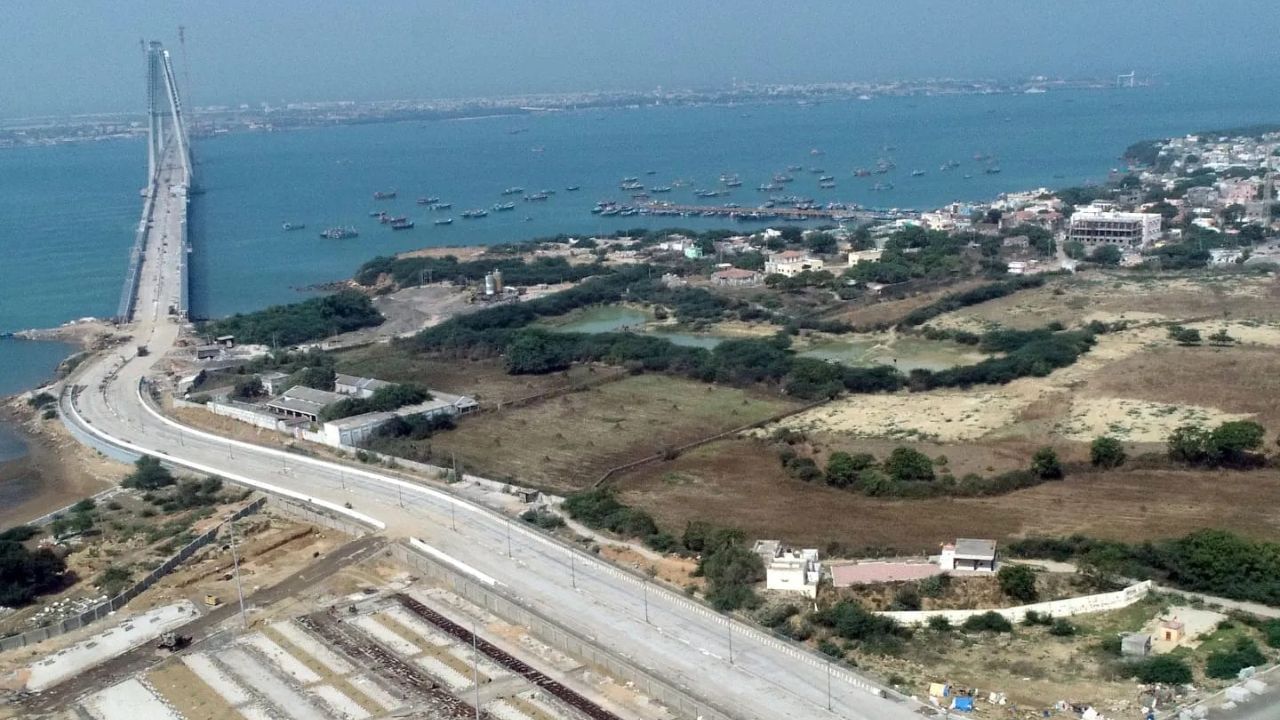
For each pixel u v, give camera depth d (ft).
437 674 331.57
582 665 335.26
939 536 415.64
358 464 549.95
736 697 305.94
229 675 335.88
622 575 393.70
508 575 398.62
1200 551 357.20
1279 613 335.06
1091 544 387.75
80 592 404.36
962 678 308.60
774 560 376.48
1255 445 467.93
